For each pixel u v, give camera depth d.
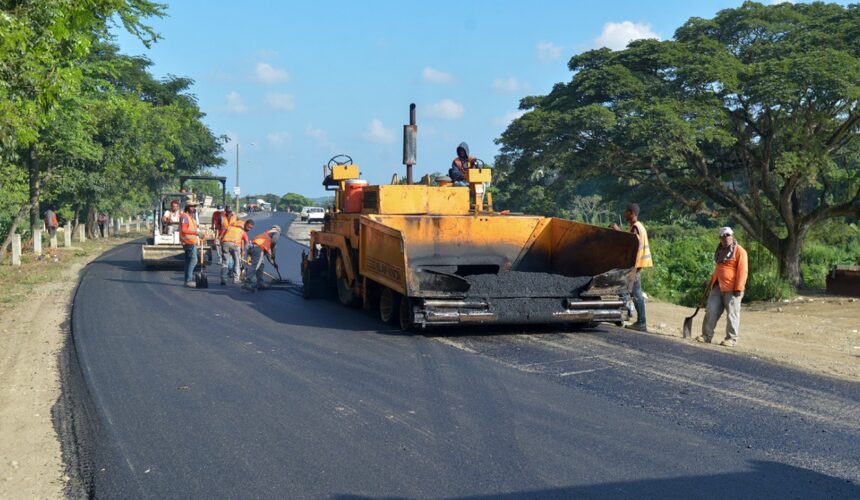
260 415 6.99
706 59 25.44
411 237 12.16
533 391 7.76
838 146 27.09
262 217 80.75
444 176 14.21
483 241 12.43
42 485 5.44
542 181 33.16
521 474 5.50
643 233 11.69
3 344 10.63
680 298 23.12
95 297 15.54
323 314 13.19
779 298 22.67
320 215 63.97
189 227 17.61
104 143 31.80
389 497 5.12
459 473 5.53
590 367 8.88
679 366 8.96
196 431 6.56
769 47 26.72
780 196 27.73
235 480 5.46
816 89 23.30
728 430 6.50
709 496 5.12
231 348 10.05
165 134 35.28
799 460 5.80
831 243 39.31
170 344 10.34
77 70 12.71
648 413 6.99
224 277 18.28
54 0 11.27
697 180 28.83
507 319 10.68
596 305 10.97
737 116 26.62
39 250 27.38
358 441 6.25
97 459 5.94
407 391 7.78
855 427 6.62
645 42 28.06
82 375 8.59
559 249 12.56
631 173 29.47
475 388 7.89
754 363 9.18
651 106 24.83
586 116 25.25
